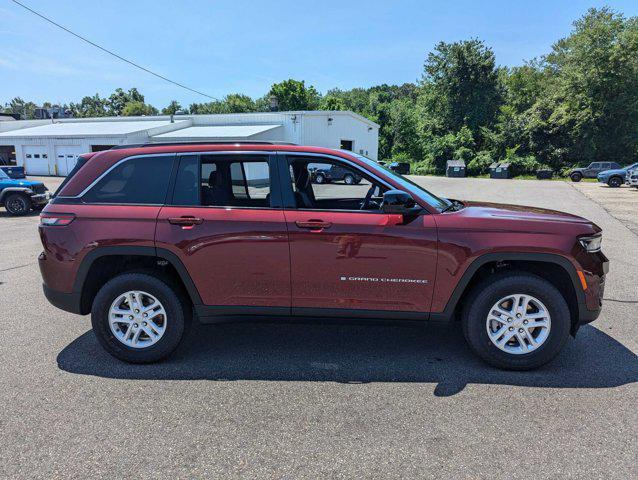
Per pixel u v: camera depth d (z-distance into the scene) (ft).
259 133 100.89
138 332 12.57
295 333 14.97
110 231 12.23
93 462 8.48
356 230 11.71
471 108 172.96
